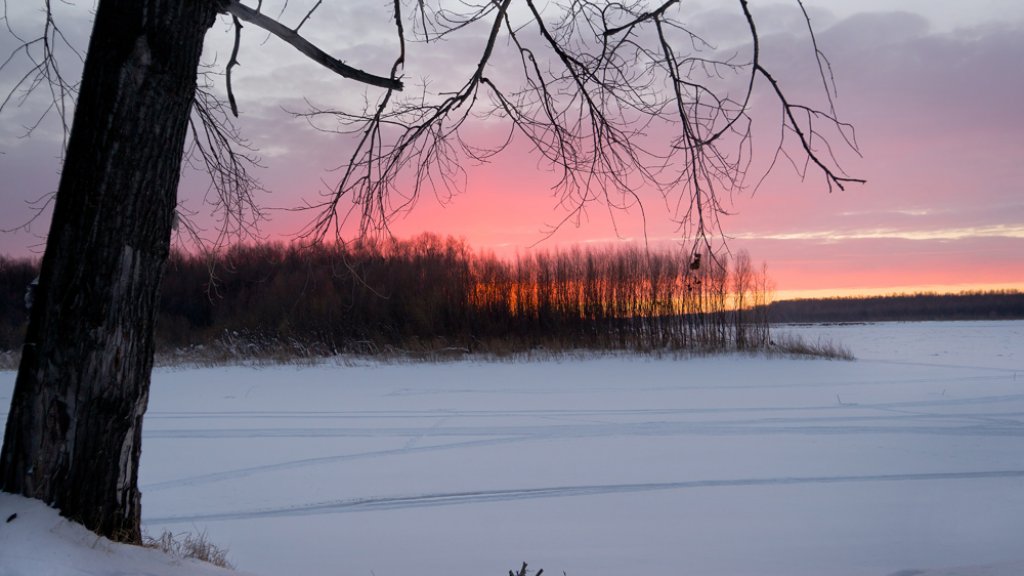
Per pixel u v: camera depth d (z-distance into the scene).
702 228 3.76
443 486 9.92
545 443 12.91
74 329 3.36
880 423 14.83
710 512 8.56
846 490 9.54
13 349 30.33
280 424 15.17
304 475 10.60
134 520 3.73
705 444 12.70
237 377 24.67
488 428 14.52
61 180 3.43
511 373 25.59
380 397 19.66
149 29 3.39
